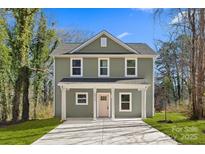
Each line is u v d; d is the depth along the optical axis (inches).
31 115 1515.7
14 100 1233.4
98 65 1174.3
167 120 970.1
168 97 1829.5
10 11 1242.6
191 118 1015.6
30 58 1430.9
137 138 645.3
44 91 1736.0
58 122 996.6
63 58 1176.8
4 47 1291.8
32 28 1396.4
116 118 1127.6
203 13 979.3
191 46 1012.5
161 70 1980.8
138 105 1168.2
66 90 1168.2
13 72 1334.9
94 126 872.3
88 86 1077.1
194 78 1015.0
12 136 703.7
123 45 1173.1
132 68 1178.6
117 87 1080.2
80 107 1168.2
